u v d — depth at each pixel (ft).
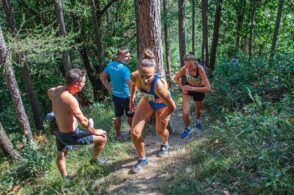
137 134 14.93
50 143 22.27
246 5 45.24
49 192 16.19
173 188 13.74
